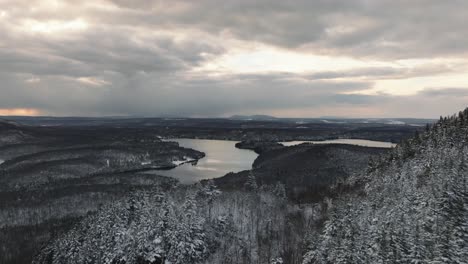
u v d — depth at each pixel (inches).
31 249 4522.6
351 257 1929.1
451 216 1925.4
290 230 3319.4
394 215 2308.1
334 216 2400.3
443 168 2851.9
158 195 3550.7
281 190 4901.6
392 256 1750.7
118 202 3836.1
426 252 1648.6
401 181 3361.2
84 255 3083.2
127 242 2842.0
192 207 3174.2
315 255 2299.5
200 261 2861.7
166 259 2731.3
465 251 1605.6
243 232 3361.2
